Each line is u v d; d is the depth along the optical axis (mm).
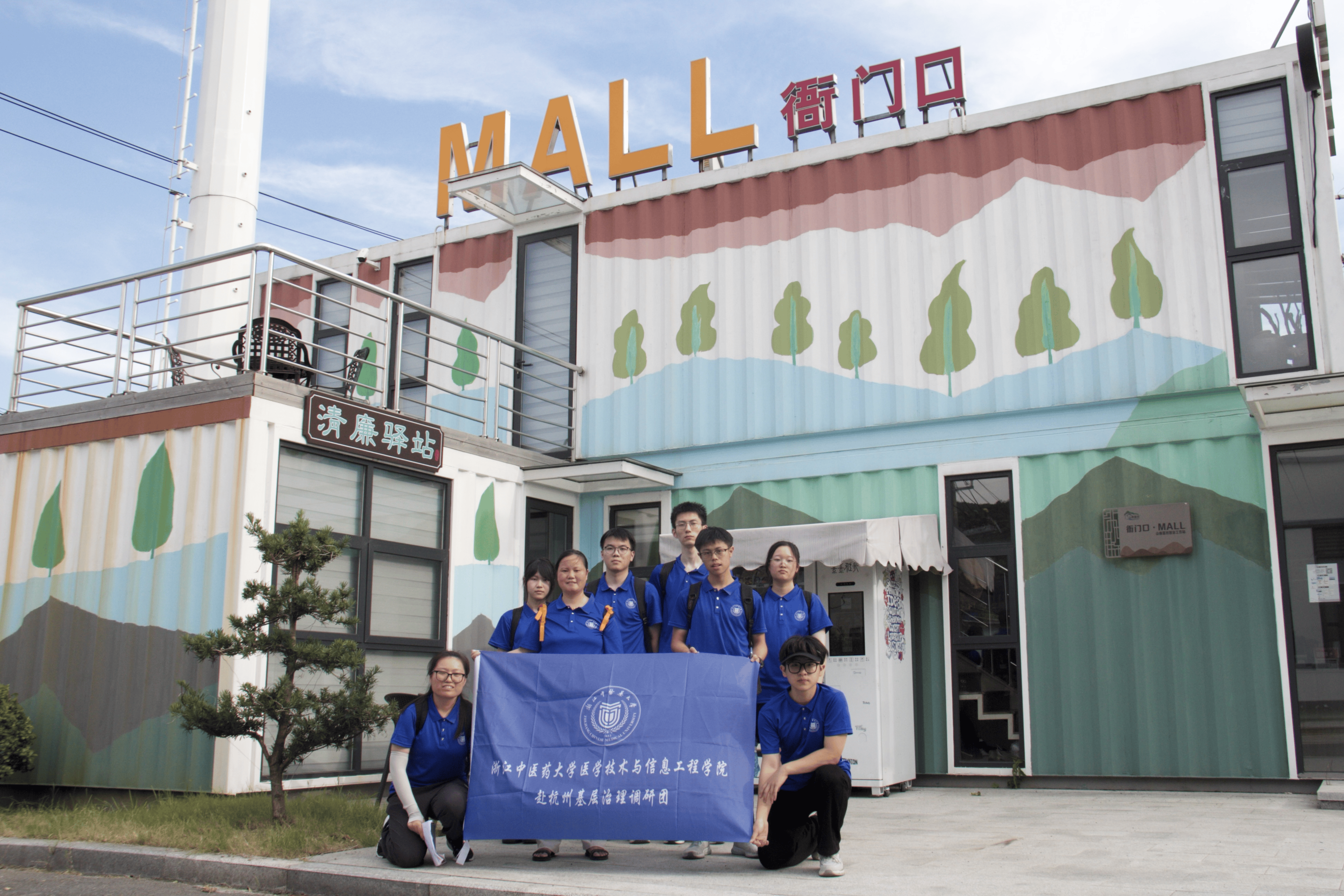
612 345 11742
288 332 9641
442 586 9648
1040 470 9414
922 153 10375
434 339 10266
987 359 9805
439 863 5383
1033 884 4715
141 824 6617
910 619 9594
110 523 8500
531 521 11086
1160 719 8617
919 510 9852
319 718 6594
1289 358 8664
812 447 10461
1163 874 4926
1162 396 9047
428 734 5680
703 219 11445
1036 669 9117
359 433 8781
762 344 10891
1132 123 9539
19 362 9750
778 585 6043
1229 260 8992
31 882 5785
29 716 8484
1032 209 9812
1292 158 8883
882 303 10375
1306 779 8109
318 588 6707
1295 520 8484
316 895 5320
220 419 8102
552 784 5375
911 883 4773
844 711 5184
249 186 12461
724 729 5367
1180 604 8695
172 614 8016
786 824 5211
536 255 12539
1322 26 8516
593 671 5605
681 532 6227
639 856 5699
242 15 12617
